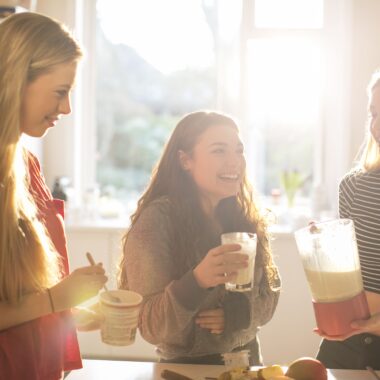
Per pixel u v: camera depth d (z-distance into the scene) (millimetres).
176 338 1526
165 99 4277
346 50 3752
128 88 4285
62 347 1312
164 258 1513
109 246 3543
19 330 1196
